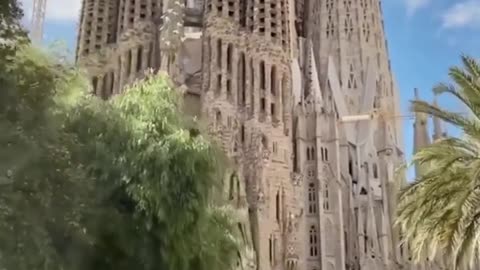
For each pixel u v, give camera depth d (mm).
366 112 105688
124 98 35406
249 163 77812
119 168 31062
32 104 25016
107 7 94125
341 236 80938
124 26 88812
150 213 30469
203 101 80938
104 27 92125
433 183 30938
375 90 108875
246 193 75562
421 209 31672
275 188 78188
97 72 87438
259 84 84500
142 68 85062
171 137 32750
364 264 85188
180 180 31750
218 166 35469
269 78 85500
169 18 84938
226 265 35969
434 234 31453
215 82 82188
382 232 89750
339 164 87312
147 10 89812
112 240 29609
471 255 29656
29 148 23266
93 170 30234
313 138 86500
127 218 30281
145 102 35094
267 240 73625
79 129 31219
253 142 79375
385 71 113750
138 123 33062
